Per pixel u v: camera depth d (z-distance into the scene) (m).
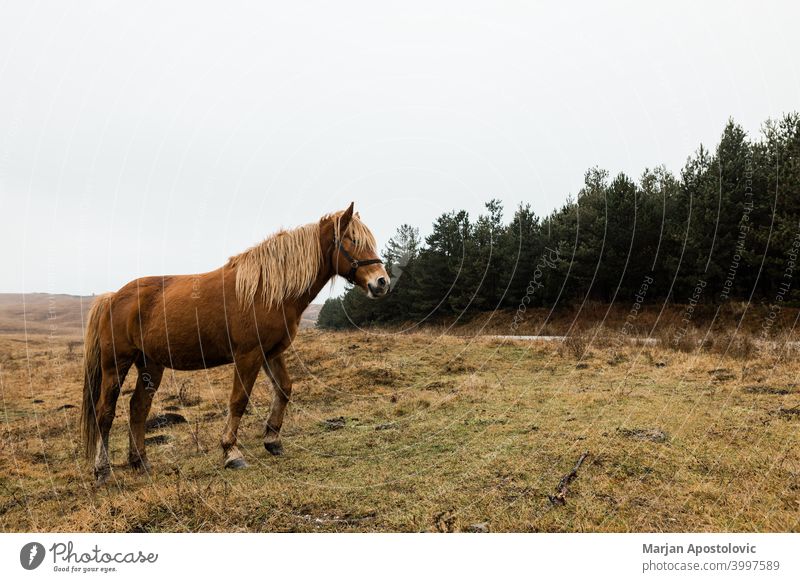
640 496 3.19
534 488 3.40
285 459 4.46
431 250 24.25
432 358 10.26
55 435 6.30
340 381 8.34
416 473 3.84
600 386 6.86
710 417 4.88
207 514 3.28
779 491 3.17
